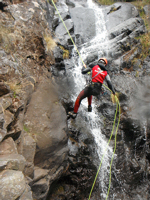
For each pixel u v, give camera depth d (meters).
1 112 2.95
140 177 5.37
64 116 4.45
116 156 5.37
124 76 6.66
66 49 7.21
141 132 5.63
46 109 4.26
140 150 5.71
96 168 4.87
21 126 3.50
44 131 3.93
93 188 4.82
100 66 3.98
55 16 8.25
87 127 5.34
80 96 4.02
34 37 5.48
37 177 3.46
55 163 3.98
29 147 3.48
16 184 2.27
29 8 6.04
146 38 7.81
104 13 9.23
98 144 5.25
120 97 6.09
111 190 5.07
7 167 2.45
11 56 4.42
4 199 2.12
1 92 3.48
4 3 5.27
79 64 7.18
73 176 4.52
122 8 9.36
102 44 7.68
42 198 3.52
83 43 8.16
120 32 8.05
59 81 5.79
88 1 10.78
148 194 5.22
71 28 8.06
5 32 4.71
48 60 5.67
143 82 6.41
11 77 3.99
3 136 2.82
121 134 5.66
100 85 3.94
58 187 4.41
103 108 6.00
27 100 4.09
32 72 4.82
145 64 6.96
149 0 9.75
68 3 9.90
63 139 4.12
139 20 8.57
